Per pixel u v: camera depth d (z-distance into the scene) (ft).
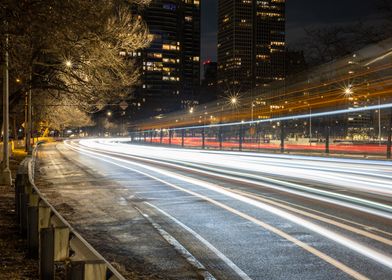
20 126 272.10
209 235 30.63
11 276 20.62
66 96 78.84
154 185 60.85
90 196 50.37
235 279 21.35
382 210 39.60
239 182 63.67
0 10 33.94
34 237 23.67
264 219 35.94
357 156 125.39
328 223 34.01
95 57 58.65
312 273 22.03
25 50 40.37
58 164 105.09
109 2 51.21
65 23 36.01
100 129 617.21
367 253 25.55
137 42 60.59
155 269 23.12
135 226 33.94
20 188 32.48
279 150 167.84
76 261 13.03
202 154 149.59
